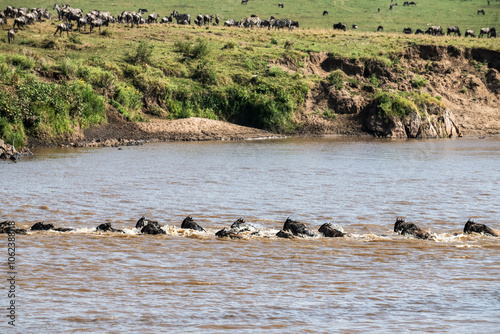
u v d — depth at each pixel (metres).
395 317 43.41
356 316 43.59
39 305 45.19
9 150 146.00
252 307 45.34
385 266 56.72
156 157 150.50
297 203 91.00
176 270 54.78
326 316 43.56
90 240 65.31
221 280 52.00
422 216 82.50
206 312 44.19
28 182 106.38
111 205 87.38
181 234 68.88
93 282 50.94
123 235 67.81
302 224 69.75
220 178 116.00
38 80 187.12
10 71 185.62
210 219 79.44
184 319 42.75
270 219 79.94
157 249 62.16
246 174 122.38
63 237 66.38
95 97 196.25
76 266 55.50
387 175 123.56
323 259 59.03
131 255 59.66
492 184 112.00
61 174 117.38
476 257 60.09
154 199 92.56
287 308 45.19
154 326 41.41
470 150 182.38
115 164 135.00
